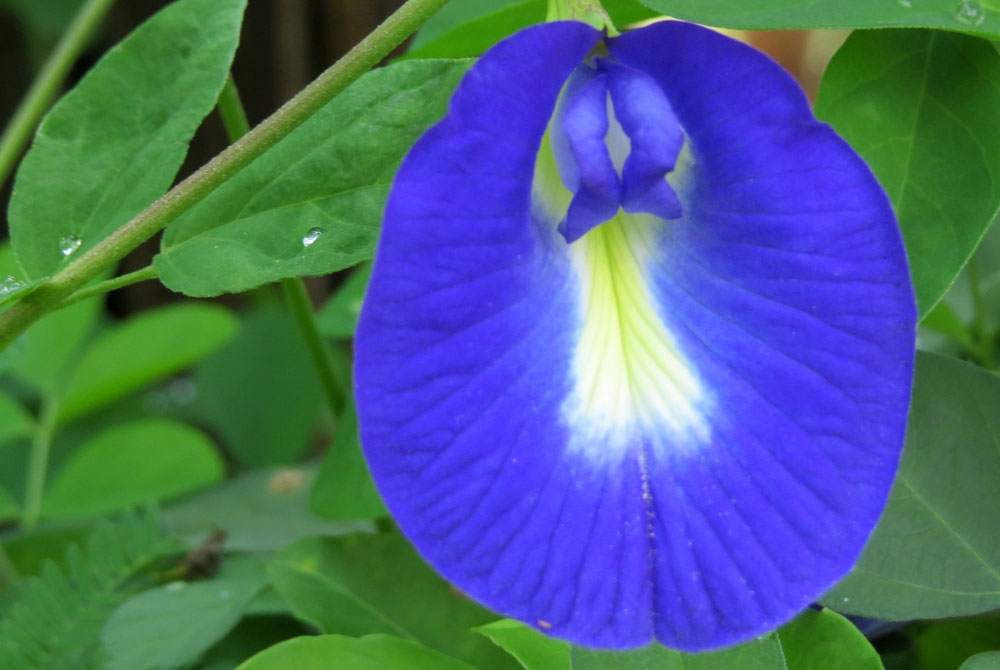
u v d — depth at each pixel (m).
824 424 0.26
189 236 0.28
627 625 0.26
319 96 0.27
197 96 0.29
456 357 0.25
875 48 0.29
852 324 0.26
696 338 0.26
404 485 0.25
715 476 0.26
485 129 0.25
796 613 0.26
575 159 0.26
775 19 0.27
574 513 0.26
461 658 0.30
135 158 0.29
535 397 0.26
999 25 0.28
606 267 0.27
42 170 0.29
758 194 0.26
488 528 0.25
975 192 0.28
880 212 0.25
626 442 0.26
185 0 0.30
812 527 0.26
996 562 0.28
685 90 0.26
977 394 0.29
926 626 0.30
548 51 0.25
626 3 0.29
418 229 0.25
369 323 0.25
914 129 0.29
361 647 0.28
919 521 0.29
